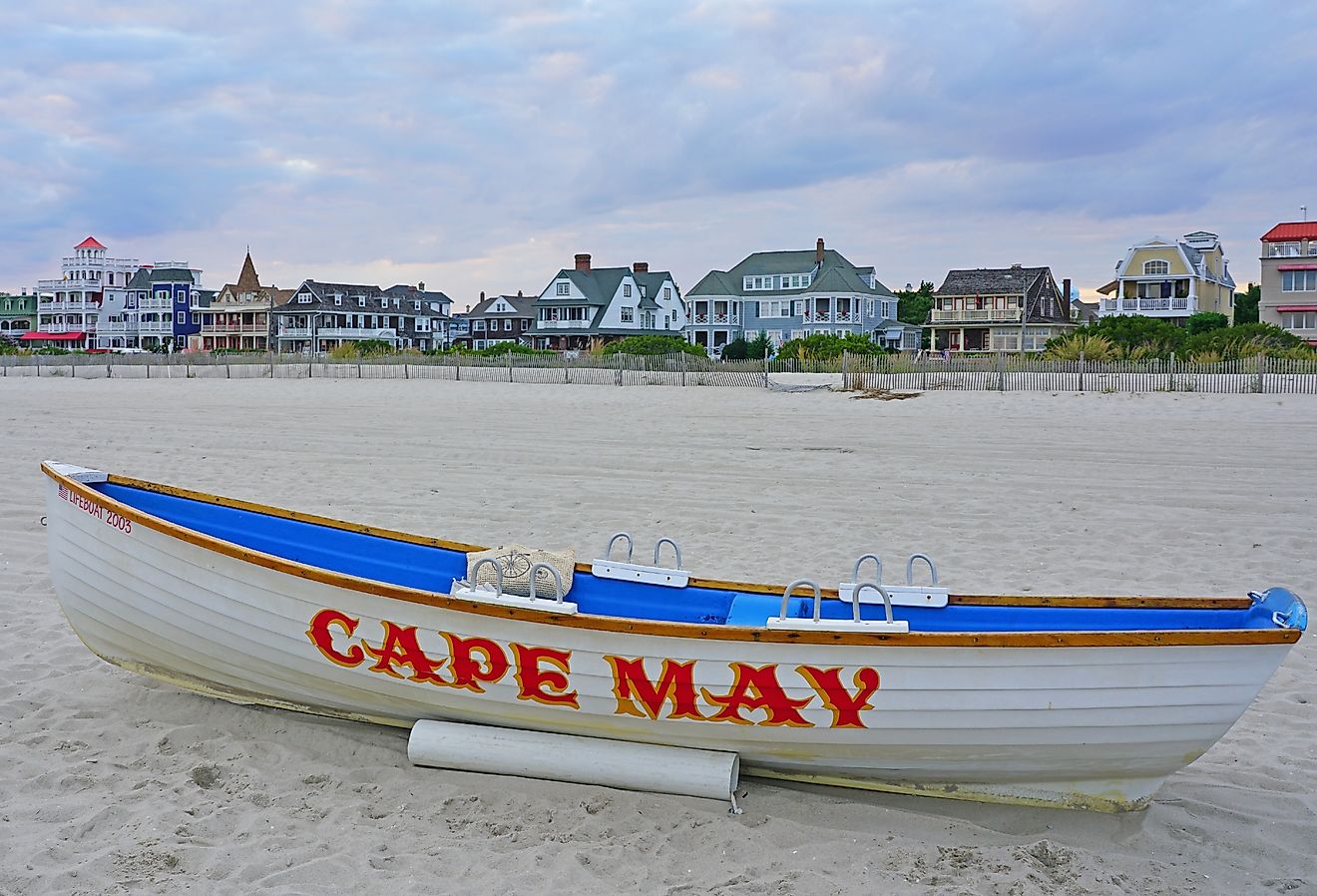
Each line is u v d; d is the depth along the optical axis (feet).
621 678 16.48
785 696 15.94
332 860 14.94
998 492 44.39
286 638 18.45
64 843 15.30
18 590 28.58
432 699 17.93
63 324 328.08
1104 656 14.83
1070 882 14.65
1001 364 93.40
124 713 20.40
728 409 81.10
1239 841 15.75
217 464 52.44
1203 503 41.37
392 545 21.77
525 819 16.29
